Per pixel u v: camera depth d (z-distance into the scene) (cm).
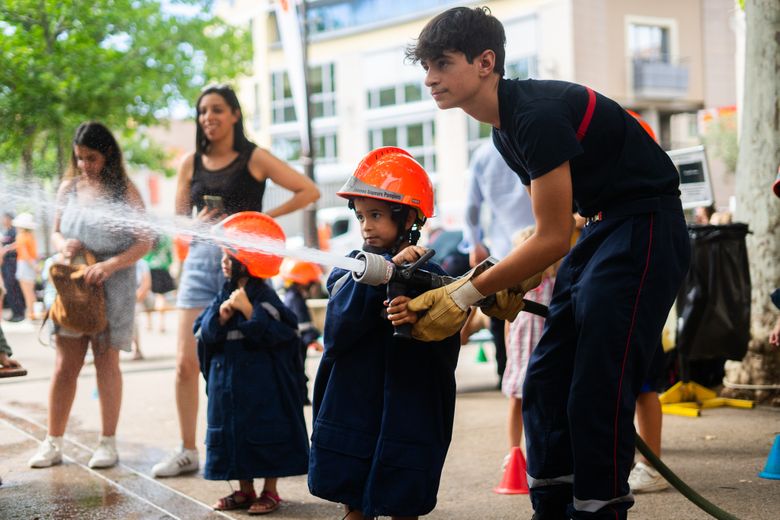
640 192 286
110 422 487
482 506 397
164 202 2722
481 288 275
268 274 416
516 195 655
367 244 312
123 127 2078
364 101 3522
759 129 647
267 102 3809
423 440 291
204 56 2120
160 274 1045
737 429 547
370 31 3484
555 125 270
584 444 279
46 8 1820
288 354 416
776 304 410
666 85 2823
